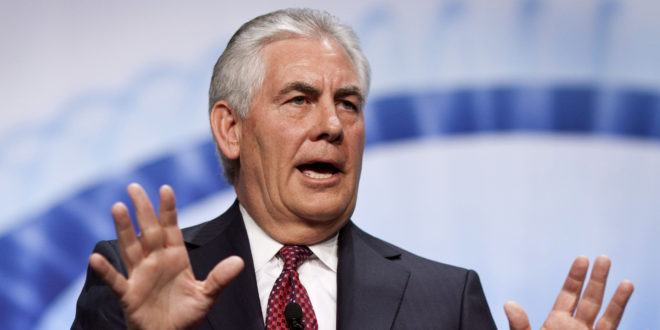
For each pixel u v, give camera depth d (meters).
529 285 11.14
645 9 11.47
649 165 11.31
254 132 6.58
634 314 11.10
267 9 11.44
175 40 11.31
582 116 11.41
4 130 11.00
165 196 5.29
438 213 11.28
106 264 5.01
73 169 11.05
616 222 11.24
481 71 11.45
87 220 11.02
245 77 6.68
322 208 6.31
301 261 6.48
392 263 6.73
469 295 6.61
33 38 11.14
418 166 11.34
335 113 6.42
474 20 11.50
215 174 11.24
